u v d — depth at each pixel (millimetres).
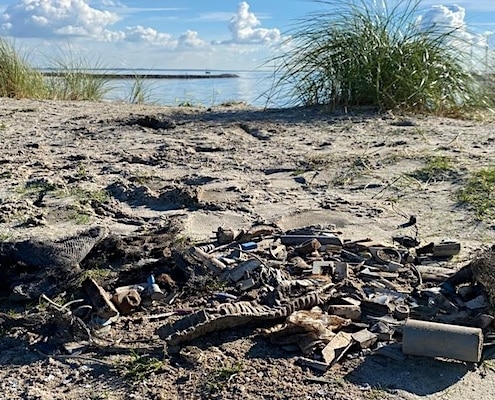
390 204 1284
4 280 944
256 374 733
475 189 1325
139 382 728
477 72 2348
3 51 2990
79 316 855
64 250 979
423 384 714
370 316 840
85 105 2676
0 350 801
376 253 1005
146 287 926
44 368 765
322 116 2152
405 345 750
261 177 1487
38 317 843
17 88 2984
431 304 861
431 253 1034
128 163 1613
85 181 1449
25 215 1238
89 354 787
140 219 1227
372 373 733
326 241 1047
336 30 2328
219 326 806
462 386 711
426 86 2207
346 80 2242
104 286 909
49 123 2166
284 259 1001
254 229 1105
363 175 1463
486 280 857
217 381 722
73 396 714
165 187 1412
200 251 985
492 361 750
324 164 1552
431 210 1243
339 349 763
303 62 2350
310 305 850
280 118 2154
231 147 1763
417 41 2307
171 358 769
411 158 1566
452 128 1931
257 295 894
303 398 693
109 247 1012
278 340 788
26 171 1524
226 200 1319
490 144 1703
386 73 2234
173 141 1835
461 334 736
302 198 1335
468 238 1107
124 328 838
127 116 2273
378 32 2301
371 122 2023
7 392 723
